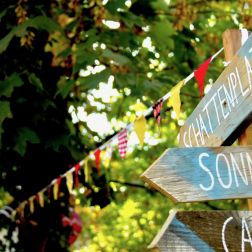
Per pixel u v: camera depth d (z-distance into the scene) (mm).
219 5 8609
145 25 7164
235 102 2840
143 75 7070
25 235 7969
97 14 6855
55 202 7945
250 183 2717
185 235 2527
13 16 7254
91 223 14312
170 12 7707
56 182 6609
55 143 7277
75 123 8078
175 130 12016
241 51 2803
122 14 6883
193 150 2705
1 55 7359
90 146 7875
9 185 7859
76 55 6320
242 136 2885
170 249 2496
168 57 8070
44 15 7031
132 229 13742
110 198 8188
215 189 2676
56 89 7535
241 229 2600
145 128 3939
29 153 7602
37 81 6965
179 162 2676
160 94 6977
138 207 13227
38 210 7930
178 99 3508
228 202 11727
